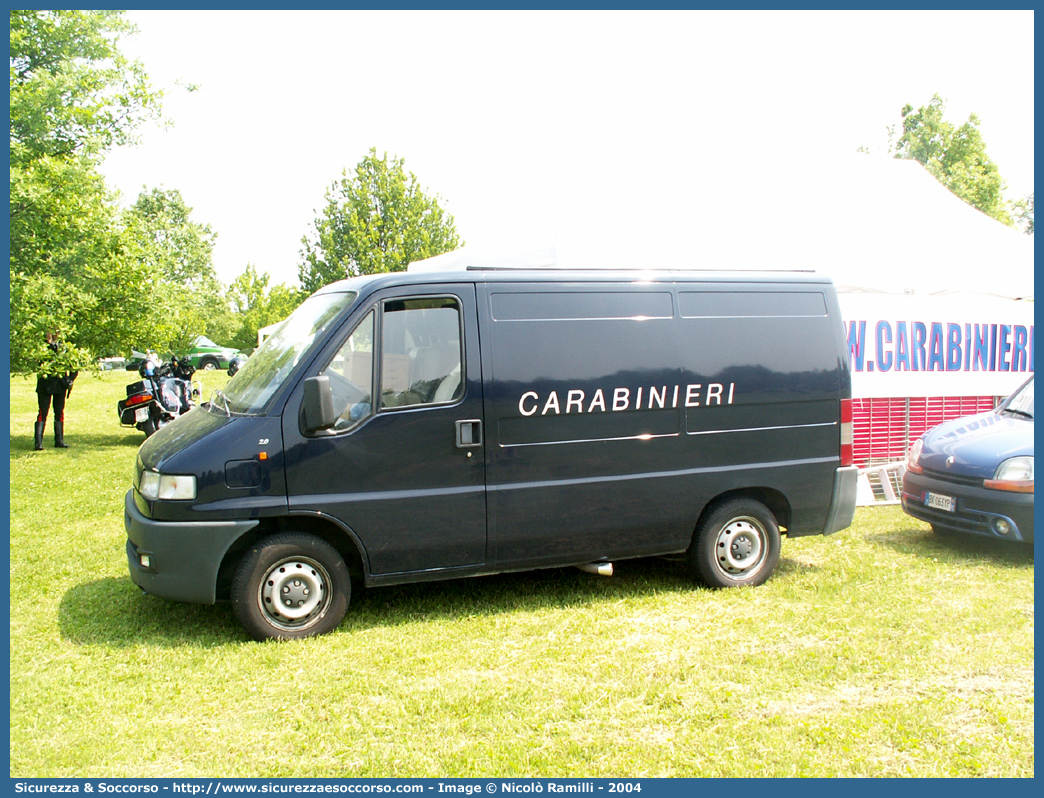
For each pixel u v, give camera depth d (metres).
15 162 12.02
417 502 4.93
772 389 5.82
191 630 4.94
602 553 5.46
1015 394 7.78
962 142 37.56
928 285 9.10
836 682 4.18
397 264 35.84
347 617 5.20
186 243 50.44
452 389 5.04
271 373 5.00
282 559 4.76
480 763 3.38
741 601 5.49
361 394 4.88
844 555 6.65
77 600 5.50
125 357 13.92
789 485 5.86
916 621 5.04
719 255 8.56
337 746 3.54
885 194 9.96
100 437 14.57
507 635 4.87
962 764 3.36
